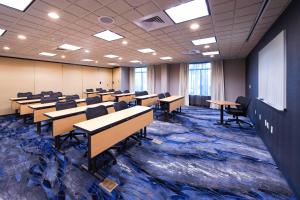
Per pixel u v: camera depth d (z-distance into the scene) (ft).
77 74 30.96
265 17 9.14
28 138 12.32
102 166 8.28
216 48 17.38
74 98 17.67
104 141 7.50
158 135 13.19
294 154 6.55
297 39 6.49
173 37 13.24
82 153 9.78
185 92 29.09
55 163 8.62
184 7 8.21
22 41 14.49
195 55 21.72
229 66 25.12
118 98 24.16
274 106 8.87
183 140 12.14
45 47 16.88
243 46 16.38
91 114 9.27
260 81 12.91
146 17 9.39
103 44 15.64
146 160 9.04
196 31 11.75
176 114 21.27
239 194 6.42
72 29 11.41
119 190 6.60
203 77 28.04
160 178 7.43
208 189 6.70
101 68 35.78
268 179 7.40
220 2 7.68
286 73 7.59
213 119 18.76
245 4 7.86
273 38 9.77
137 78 37.17
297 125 6.34
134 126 9.96
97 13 8.86
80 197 6.19
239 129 14.99
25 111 16.42
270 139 9.97
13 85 22.18
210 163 8.77
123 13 8.86
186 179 7.36
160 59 25.40
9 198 6.09
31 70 24.11
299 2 6.36
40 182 7.03
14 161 8.82
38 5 8.02
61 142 10.93
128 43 15.28
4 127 15.34
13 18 9.55
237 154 9.87
